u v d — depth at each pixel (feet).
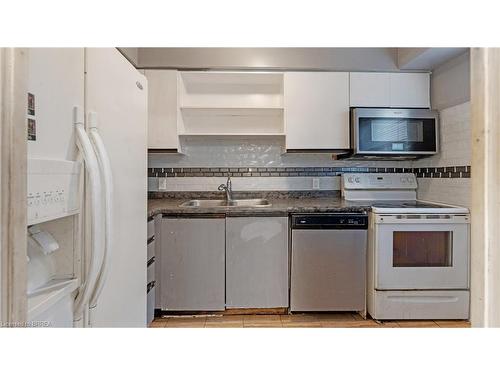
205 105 9.84
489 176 1.59
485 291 1.61
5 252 1.56
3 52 1.56
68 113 2.77
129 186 4.11
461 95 7.95
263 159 10.14
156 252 8.07
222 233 8.13
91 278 2.85
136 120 4.39
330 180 10.18
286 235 8.16
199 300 8.16
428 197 9.44
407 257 7.89
